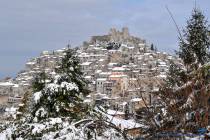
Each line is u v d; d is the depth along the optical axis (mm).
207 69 4762
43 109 11289
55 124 6340
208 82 4695
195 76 4730
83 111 8297
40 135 6387
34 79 12938
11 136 6770
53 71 13773
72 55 14422
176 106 4602
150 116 4688
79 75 13719
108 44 162250
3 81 135125
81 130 5602
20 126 6832
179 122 4543
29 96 12070
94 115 7684
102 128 5734
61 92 12188
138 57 111750
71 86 12438
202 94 4492
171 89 4672
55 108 11531
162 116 4625
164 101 4645
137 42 162750
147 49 122500
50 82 12953
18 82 132375
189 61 5098
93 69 126312
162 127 4594
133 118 5023
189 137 4449
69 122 6520
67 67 13758
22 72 152875
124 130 5164
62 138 5551
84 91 13453
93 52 157125
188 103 4551
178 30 5160
